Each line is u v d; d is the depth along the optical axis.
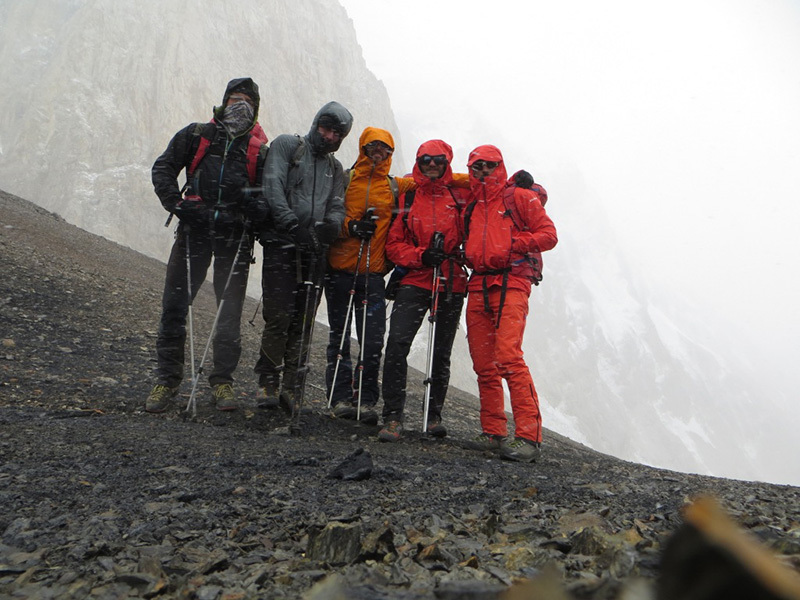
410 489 3.72
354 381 7.32
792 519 2.97
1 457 4.05
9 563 2.15
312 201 6.14
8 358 7.75
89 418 5.63
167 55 97.88
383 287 6.73
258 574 1.88
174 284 6.15
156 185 6.01
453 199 6.45
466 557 2.12
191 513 2.93
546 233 6.01
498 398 6.38
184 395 6.89
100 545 2.29
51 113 94.88
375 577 1.76
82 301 11.95
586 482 4.34
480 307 6.26
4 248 14.39
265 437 5.51
